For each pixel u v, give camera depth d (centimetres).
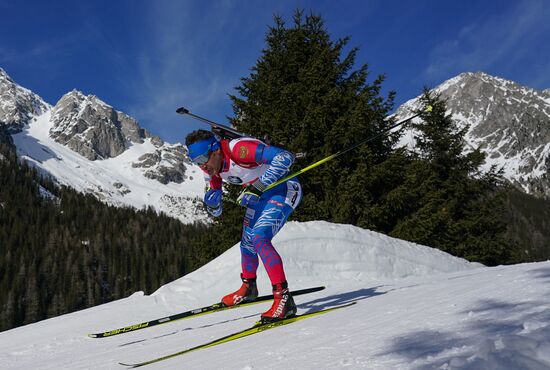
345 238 1010
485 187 2044
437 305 272
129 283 9400
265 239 368
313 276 929
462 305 250
